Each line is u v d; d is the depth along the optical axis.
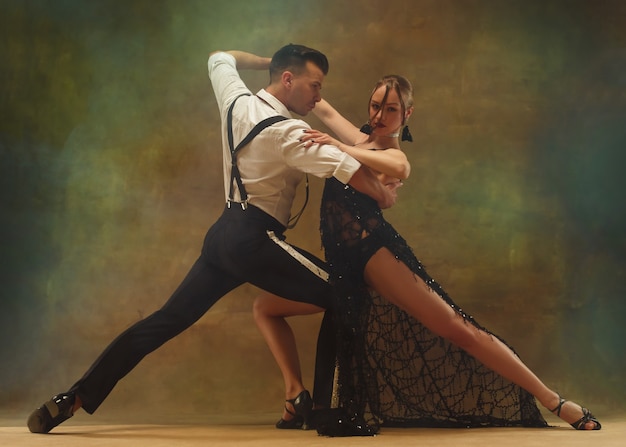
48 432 3.54
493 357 3.75
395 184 3.93
